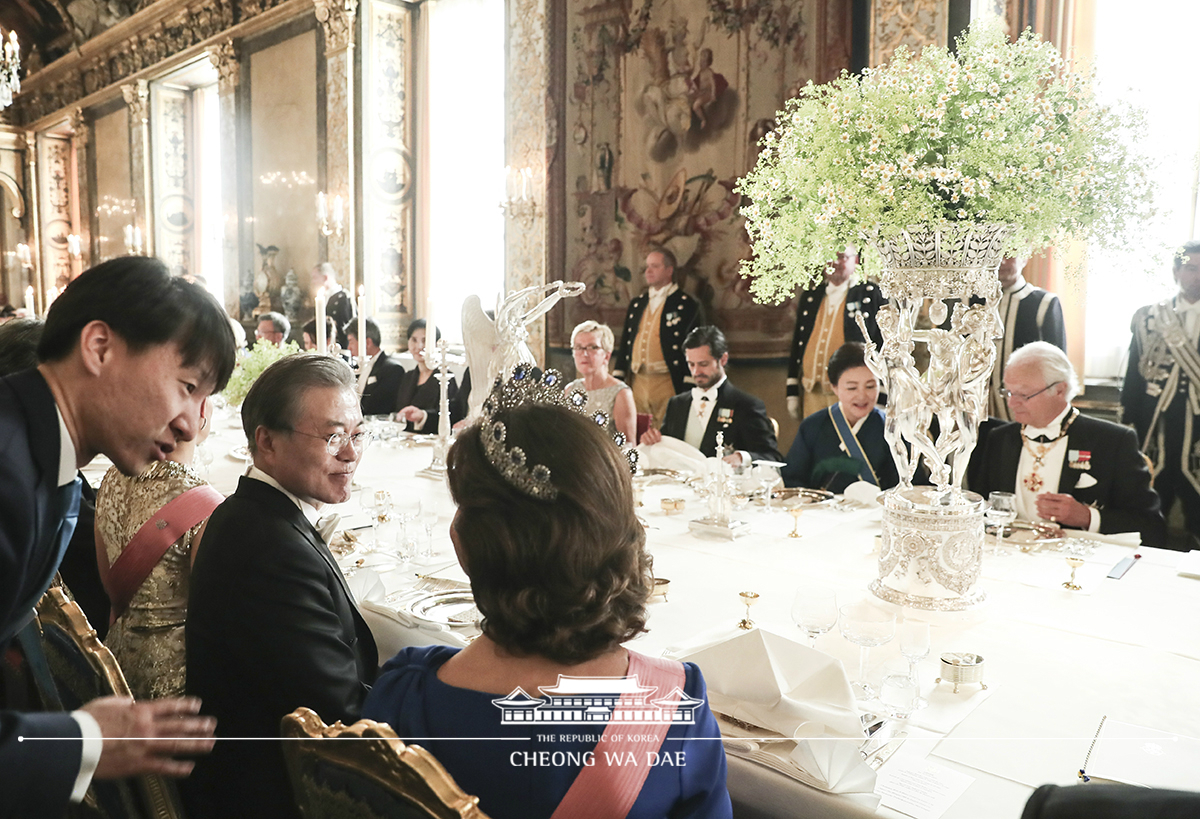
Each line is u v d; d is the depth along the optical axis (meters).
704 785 1.02
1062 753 1.44
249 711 1.54
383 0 9.24
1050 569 2.47
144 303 1.19
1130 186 2.01
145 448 1.27
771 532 2.89
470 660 1.07
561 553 0.97
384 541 2.74
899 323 2.17
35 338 2.10
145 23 13.04
